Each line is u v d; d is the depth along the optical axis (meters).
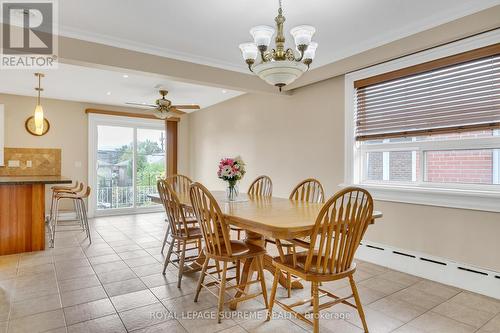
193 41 3.25
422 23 2.81
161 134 7.14
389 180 3.43
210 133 6.50
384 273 3.14
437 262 2.93
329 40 3.23
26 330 2.02
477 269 2.68
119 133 6.58
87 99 5.84
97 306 2.36
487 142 2.67
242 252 2.30
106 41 3.15
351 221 1.89
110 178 6.48
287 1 2.45
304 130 4.30
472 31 2.55
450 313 2.31
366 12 2.64
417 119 3.12
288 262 2.08
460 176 2.87
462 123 2.80
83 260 3.44
